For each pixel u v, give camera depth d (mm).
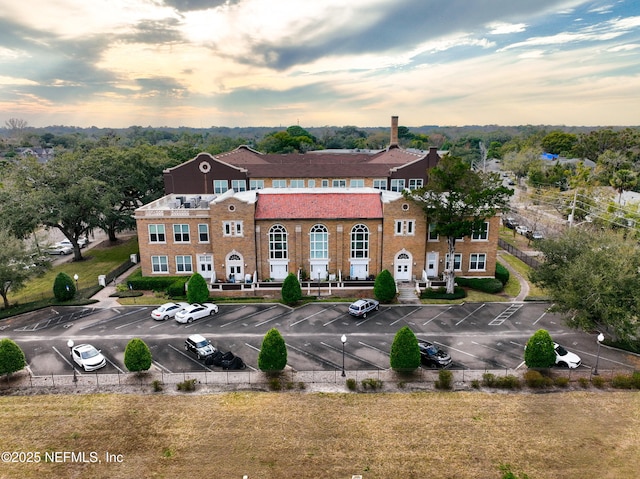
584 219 78562
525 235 82438
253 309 49188
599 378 33969
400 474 25469
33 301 51938
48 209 61812
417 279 55375
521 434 28719
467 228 48688
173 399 32500
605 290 36875
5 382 34719
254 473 25500
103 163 71812
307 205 54688
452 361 37688
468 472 25625
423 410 31141
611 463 26328
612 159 115688
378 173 75688
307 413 30812
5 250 48219
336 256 54906
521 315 47062
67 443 27938
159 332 43531
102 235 85625
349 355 38875
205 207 61125
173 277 56438
